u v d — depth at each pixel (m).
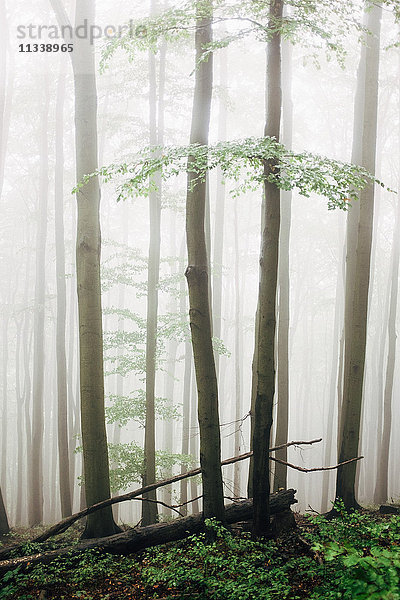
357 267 10.41
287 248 13.18
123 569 6.71
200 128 7.60
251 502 8.18
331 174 5.99
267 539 7.09
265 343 7.00
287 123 14.80
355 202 12.96
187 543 7.55
